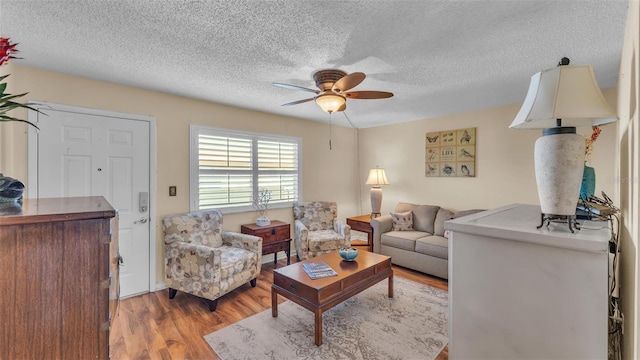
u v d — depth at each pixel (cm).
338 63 234
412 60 229
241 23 175
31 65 240
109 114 282
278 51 213
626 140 143
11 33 187
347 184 539
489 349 105
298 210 441
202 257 268
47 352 87
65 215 89
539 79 104
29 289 85
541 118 99
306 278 237
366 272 261
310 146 475
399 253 388
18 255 84
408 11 162
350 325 239
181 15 167
